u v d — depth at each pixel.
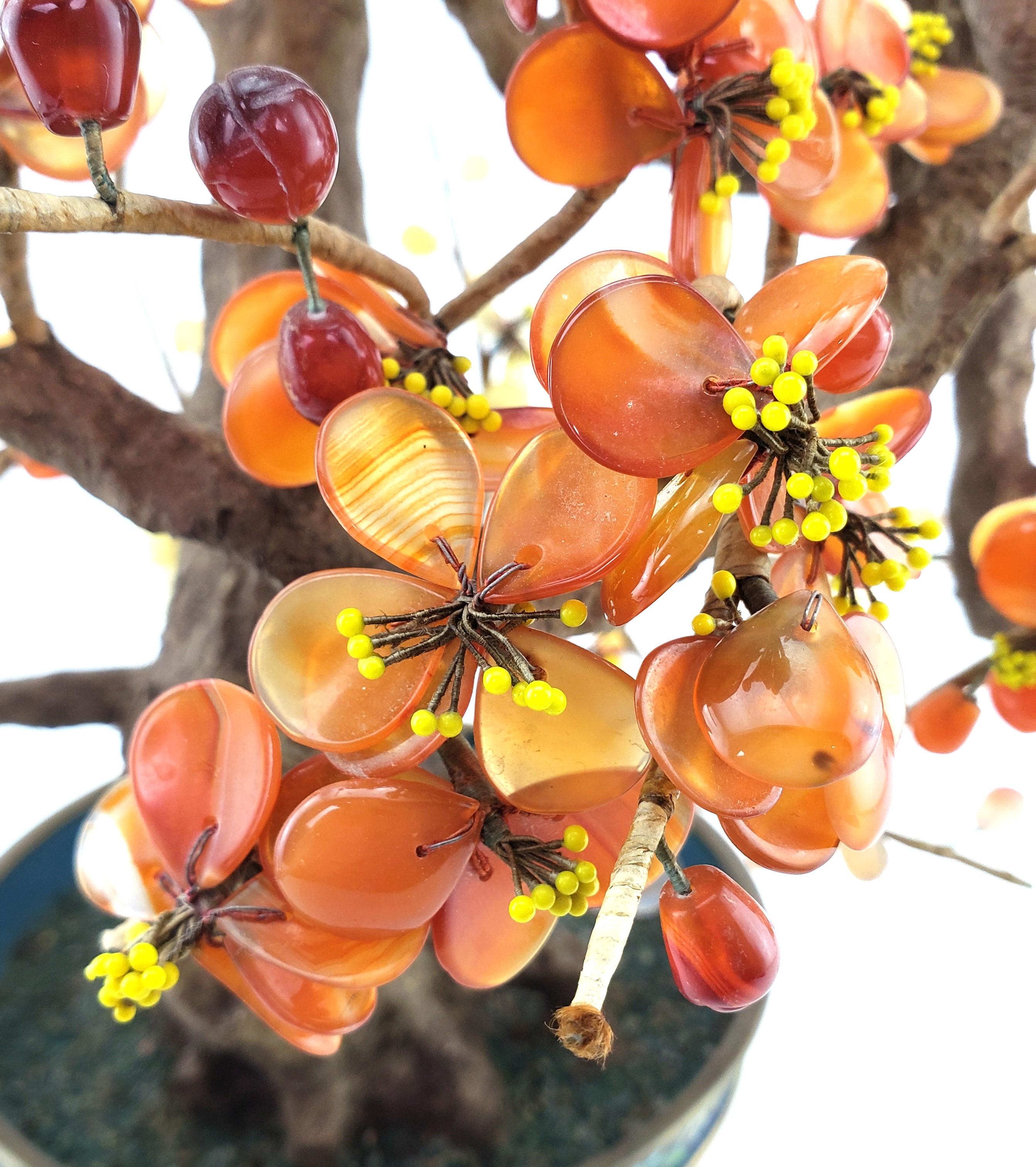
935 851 0.27
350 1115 0.35
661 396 0.16
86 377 0.28
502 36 0.36
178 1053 0.37
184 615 0.37
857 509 0.21
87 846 0.23
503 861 0.20
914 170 0.34
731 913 0.18
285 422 0.21
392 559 0.18
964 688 0.27
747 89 0.20
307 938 0.20
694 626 0.18
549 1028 0.16
